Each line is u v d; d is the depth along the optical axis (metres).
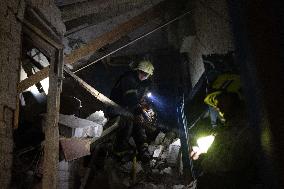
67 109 4.95
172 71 9.38
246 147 2.29
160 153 6.69
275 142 1.56
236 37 1.97
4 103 3.16
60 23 5.32
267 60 1.65
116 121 5.08
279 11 1.63
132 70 5.41
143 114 5.49
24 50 4.68
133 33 8.31
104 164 5.45
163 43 9.23
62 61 4.19
